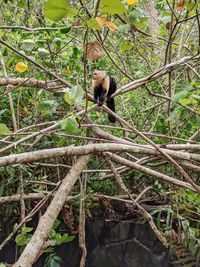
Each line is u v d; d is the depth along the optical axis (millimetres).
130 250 6488
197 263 4699
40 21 4930
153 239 6648
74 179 3504
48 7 2301
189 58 4215
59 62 5398
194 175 5473
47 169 6324
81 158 3666
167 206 5891
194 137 5043
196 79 5941
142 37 6582
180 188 4691
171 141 5270
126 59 6535
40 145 5434
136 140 5988
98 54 3104
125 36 5293
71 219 6570
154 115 6473
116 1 2291
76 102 2994
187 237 4730
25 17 6023
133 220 7199
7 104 5941
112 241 6816
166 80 6531
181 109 4535
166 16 4477
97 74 4270
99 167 6270
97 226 7223
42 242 2875
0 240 6355
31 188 6027
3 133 3365
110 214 7270
